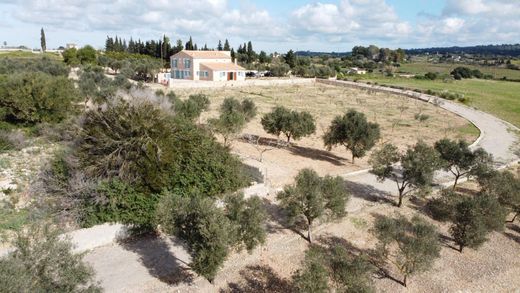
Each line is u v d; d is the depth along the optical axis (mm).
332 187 24109
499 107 83000
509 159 43906
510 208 28438
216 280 20047
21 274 12914
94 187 23719
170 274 20234
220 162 28516
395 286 20672
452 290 20609
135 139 25812
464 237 23812
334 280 18578
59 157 27812
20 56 126438
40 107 45062
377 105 78562
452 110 76062
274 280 20469
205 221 17984
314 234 25141
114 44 174000
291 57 153375
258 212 20562
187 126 30031
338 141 39750
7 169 31484
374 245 24406
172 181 26531
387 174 29859
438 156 30344
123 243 22859
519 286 21484
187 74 109250
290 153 41625
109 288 18703
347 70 165375
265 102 74438
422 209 29859
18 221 22969
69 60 114000
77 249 21391
